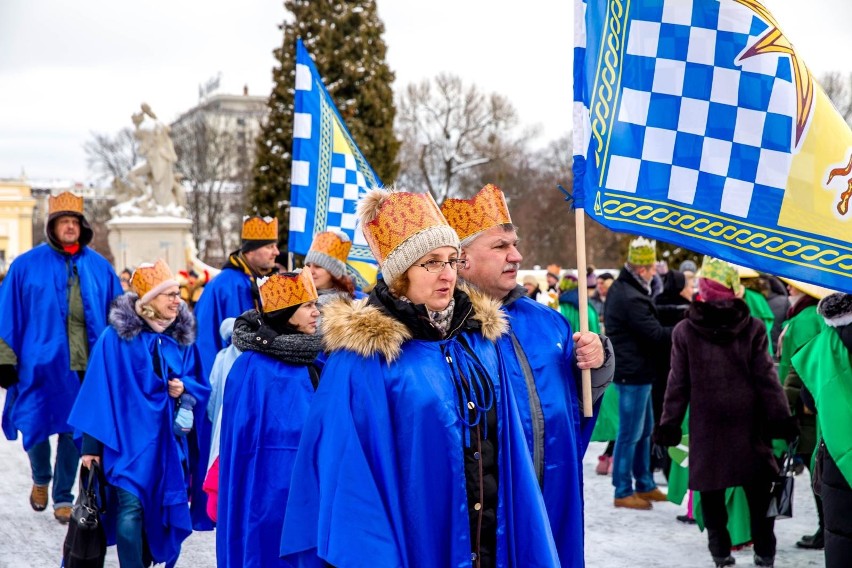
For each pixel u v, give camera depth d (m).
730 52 3.99
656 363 7.91
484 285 3.56
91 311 7.62
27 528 7.06
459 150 41.88
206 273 16.67
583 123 3.80
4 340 7.45
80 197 7.64
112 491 5.39
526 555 3.06
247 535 4.49
